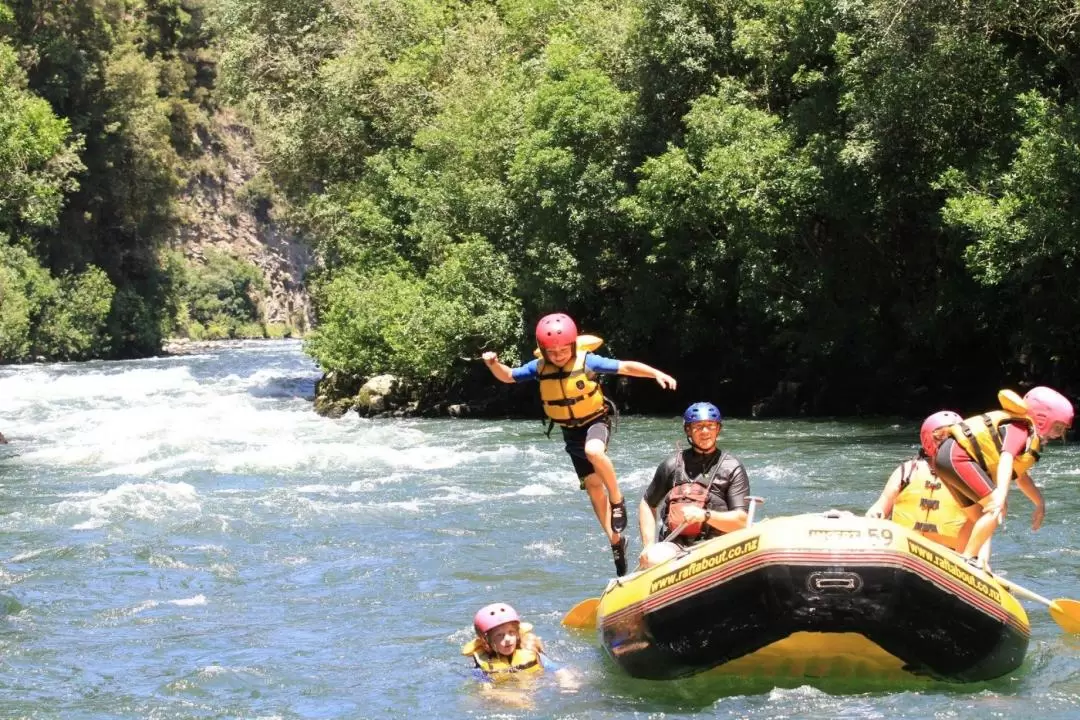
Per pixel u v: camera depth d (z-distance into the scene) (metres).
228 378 45.56
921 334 26.19
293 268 101.62
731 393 30.44
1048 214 20.00
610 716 6.86
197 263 92.69
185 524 13.41
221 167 96.38
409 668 8.06
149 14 81.50
